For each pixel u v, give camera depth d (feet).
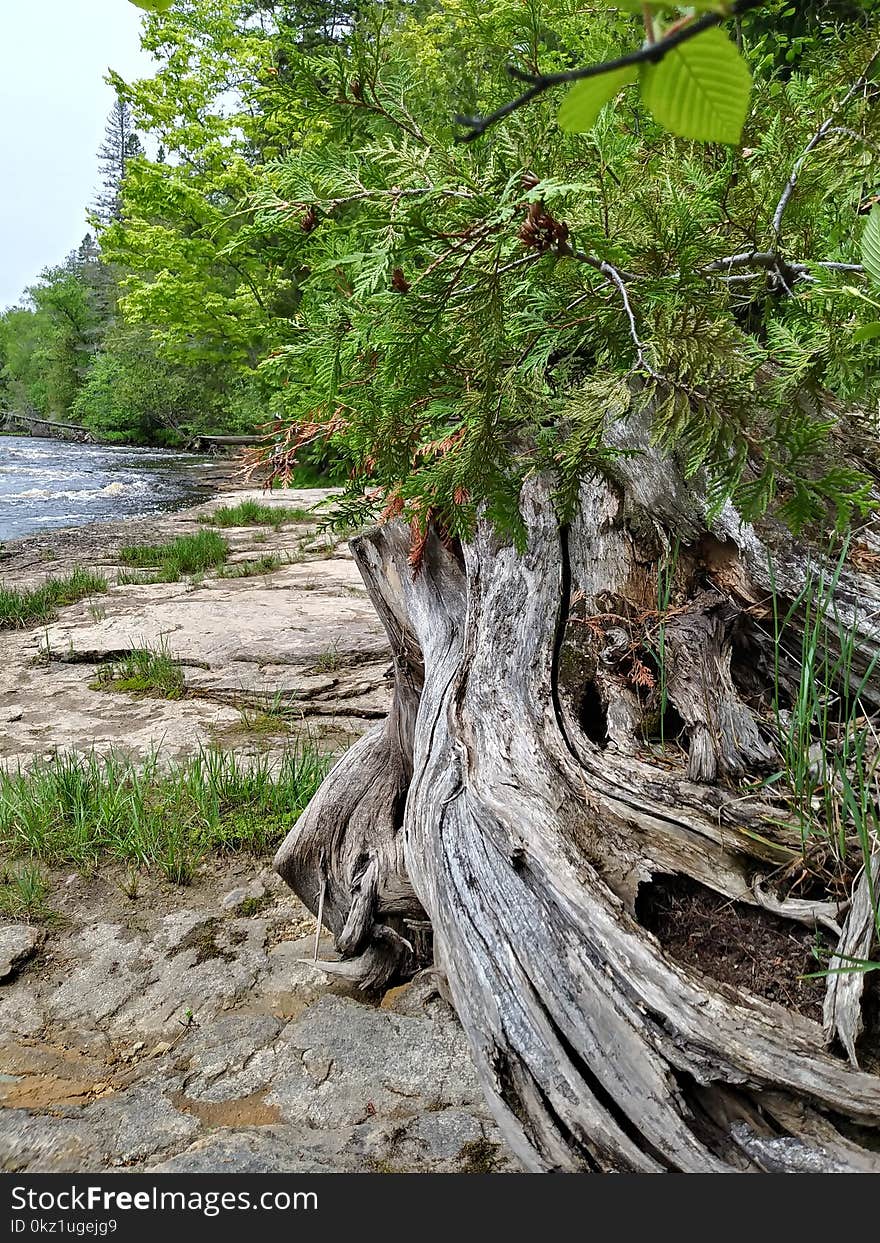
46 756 14.69
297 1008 8.26
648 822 5.62
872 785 5.61
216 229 5.00
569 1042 5.01
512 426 5.87
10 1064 7.53
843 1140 4.30
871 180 5.94
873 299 4.33
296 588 27.02
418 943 8.72
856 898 4.86
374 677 17.98
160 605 24.54
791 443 3.76
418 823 6.72
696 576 7.11
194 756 14.52
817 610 6.31
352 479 7.02
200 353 70.13
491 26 5.32
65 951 9.34
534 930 5.39
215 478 82.02
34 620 23.95
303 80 4.58
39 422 181.37
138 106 61.26
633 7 1.33
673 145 6.42
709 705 6.15
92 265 243.19
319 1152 6.22
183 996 8.47
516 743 6.45
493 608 7.63
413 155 4.19
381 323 4.66
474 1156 6.15
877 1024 4.47
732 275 5.67
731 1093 4.55
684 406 3.86
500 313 4.10
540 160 4.15
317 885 9.18
